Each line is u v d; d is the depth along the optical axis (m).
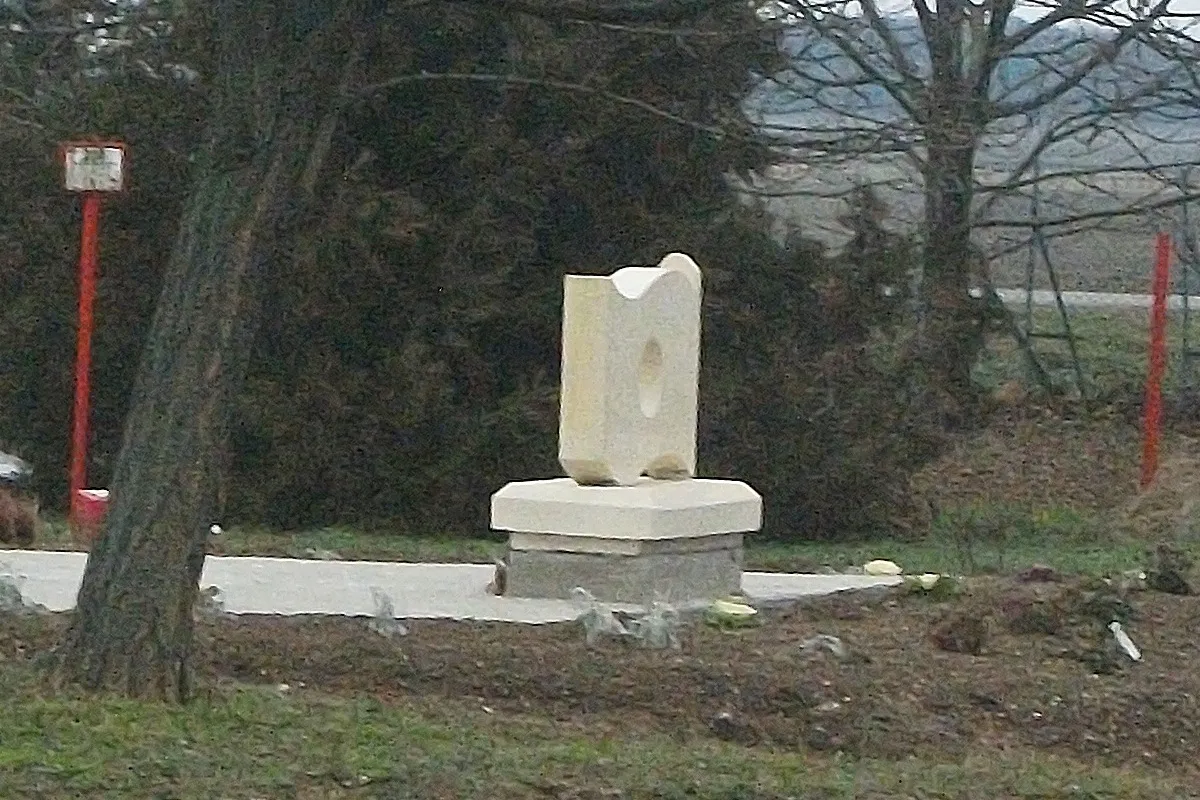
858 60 30.64
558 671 12.89
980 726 12.30
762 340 26.72
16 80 27.41
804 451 26.14
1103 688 13.07
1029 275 38.75
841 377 26.81
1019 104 33.62
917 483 30.91
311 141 11.05
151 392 11.04
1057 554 23.05
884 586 17.14
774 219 27.27
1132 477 31.72
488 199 25.78
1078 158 37.78
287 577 17.80
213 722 10.57
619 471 17.02
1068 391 37.22
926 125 25.00
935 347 28.84
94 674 10.98
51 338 26.33
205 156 11.09
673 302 17.59
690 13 11.49
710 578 17.14
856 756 11.46
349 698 12.08
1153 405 29.41
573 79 25.25
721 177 26.88
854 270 27.03
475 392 26.06
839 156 24.88
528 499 16.70
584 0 11.41
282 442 25.09
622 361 17.03
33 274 26.44
